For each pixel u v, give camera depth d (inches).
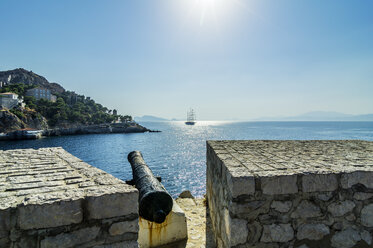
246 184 121.7
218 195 177.8
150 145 2300.7
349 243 124.9
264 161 157.2
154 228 178.9
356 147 222.4
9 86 5605.3
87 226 91.7
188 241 186.9
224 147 222.7
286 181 123.6
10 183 109.7
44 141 2822.3
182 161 1333.7
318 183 124.8
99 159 1487.5
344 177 125.9
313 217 124.8
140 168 228.1
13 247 81.9
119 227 96.8
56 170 137.3
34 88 5575.8
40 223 84.5
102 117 5669.3
